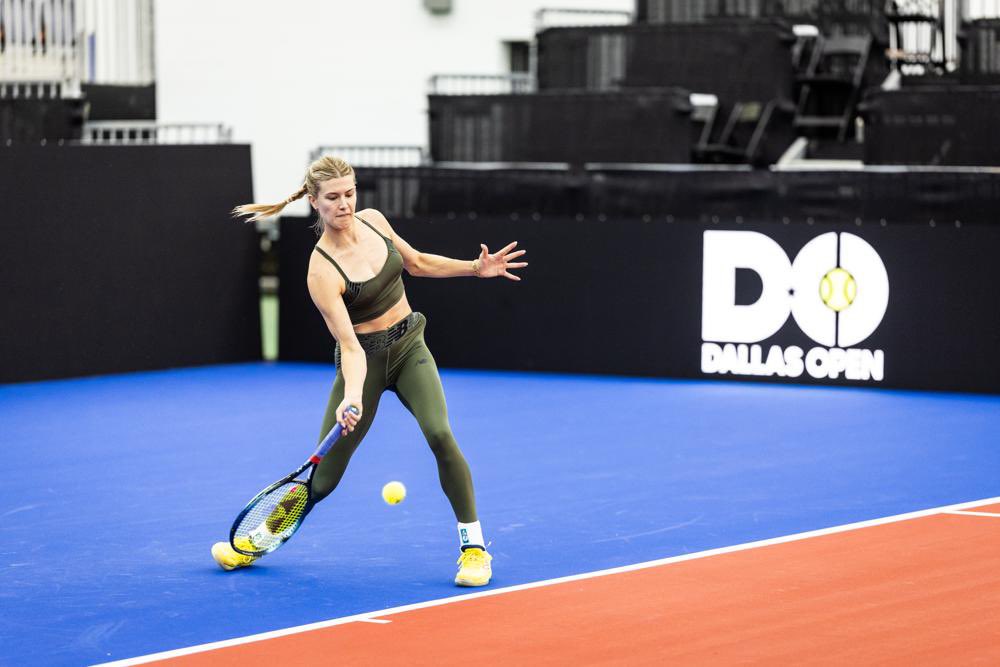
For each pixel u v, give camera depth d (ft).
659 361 62.28
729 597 27.73
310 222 67.56
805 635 25.08
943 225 57.72
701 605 27.20
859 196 60.08
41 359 61.11
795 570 29.86
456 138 75.66
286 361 68.49
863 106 69.41
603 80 79.61
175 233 65.26
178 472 42.45
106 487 40.34
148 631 26.07
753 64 77.36
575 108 73.56
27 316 60.54
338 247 28.89
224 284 67.31
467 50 99.30
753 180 61.52
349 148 77.51
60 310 61.52
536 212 65.26
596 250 63.05
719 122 78.18
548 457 44.11
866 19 81.92
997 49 76.79
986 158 67.15
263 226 80.94
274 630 25.95
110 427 50.49
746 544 32.45
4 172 59.36
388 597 28.22
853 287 59.00
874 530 33.71
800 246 59.72
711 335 61.41
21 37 74.23
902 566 30.09
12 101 68.59
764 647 24.41
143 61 94.32
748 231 60.49
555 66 80.38
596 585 28.86
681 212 62.85
